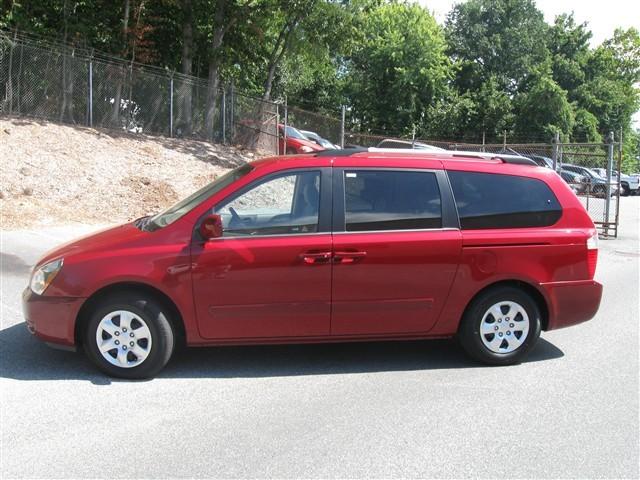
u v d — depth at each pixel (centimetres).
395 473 351
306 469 353
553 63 5038
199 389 469
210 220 467
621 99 5266
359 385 484
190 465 355
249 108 2114
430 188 512
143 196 1375
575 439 398
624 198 3309
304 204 495
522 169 539
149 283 465
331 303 489
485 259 509
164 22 2281
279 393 464
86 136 1614
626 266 1078
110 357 476
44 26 1972
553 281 525
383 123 4169
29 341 561
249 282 476
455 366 532
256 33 2223
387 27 4112
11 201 1176
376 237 492
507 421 423
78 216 1188
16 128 1494
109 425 404
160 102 1909
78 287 463
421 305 504
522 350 530
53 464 353
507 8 4931
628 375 519
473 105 4284
